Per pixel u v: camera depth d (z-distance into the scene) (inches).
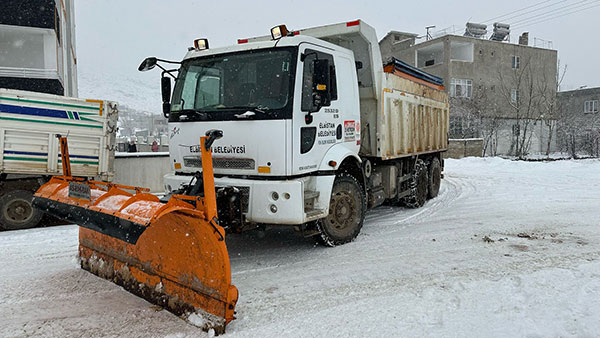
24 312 161.2
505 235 270.4
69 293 179.0
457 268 204.1
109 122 351.6
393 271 202.5
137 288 174.6
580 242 248.8
